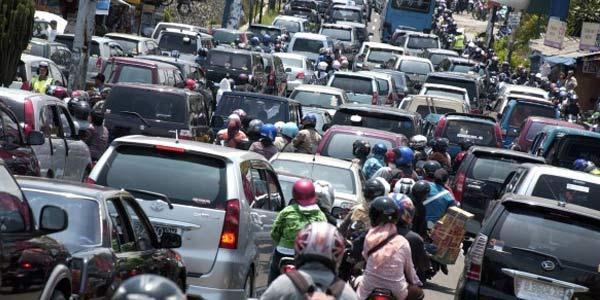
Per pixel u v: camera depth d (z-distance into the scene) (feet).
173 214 73.36
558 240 72.18
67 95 142.61
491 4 433.89
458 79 255.50
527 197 75.31
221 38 297.74
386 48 324.80
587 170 125.59
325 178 104.94
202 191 74.08
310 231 40.09
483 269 72.28
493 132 168.35
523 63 457.68
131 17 328.29
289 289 38.60
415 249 68.80
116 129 127.44
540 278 71.20
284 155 107.96
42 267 51.29
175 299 27.73
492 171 130.93
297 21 391.65
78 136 111.86
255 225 76.89
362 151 115.34
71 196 60.59
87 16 177.99
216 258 73.05
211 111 190.08
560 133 148.15
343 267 68.95
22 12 158.40
